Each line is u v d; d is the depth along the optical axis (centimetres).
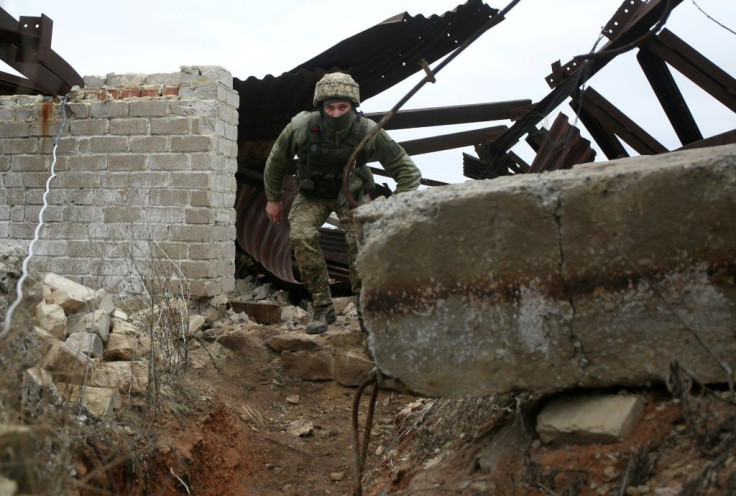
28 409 240
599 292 232
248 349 496
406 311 246
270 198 479
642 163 244
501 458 244
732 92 614
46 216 541
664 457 212
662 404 232
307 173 450
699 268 223
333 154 436
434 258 242
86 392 317
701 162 221
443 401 347
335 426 440
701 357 224
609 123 708
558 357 237
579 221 231
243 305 561
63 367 328
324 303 499
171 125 529
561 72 716
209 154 523
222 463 363
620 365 232
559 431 233
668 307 225
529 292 237
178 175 526
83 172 539
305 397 474
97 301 422
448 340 244
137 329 421
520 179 253
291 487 370
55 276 425
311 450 409
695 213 221
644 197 225
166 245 522
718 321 222
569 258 233
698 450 208
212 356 479
